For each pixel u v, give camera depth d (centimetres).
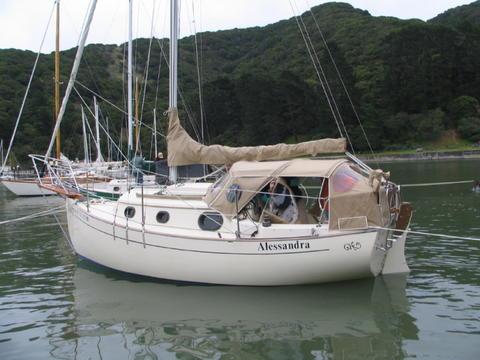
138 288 828
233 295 768
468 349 571
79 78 5241
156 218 852
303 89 7075
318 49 7700
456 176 3350
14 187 2919
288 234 760
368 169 831
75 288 852
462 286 805
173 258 805
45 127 5603
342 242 729
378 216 735
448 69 7575
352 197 738
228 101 7062
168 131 938
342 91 6806
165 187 1029
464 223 1427
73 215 970
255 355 580
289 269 754
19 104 5662
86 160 3716
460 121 7238
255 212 828
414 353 566
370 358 559
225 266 776
